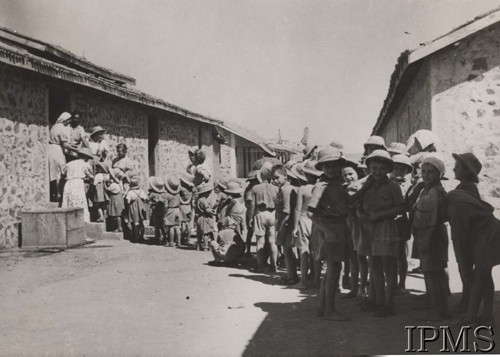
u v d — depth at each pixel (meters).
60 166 11.67
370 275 5.66
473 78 10.59
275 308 5.77
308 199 6.93
